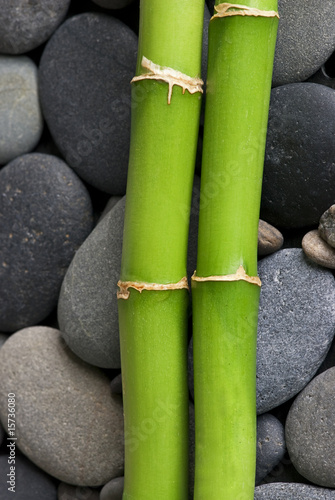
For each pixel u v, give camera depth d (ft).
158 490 0.66
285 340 0.68
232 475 0.64
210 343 0.65
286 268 0.69
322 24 0.68
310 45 0.68
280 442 0.69
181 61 0.65
